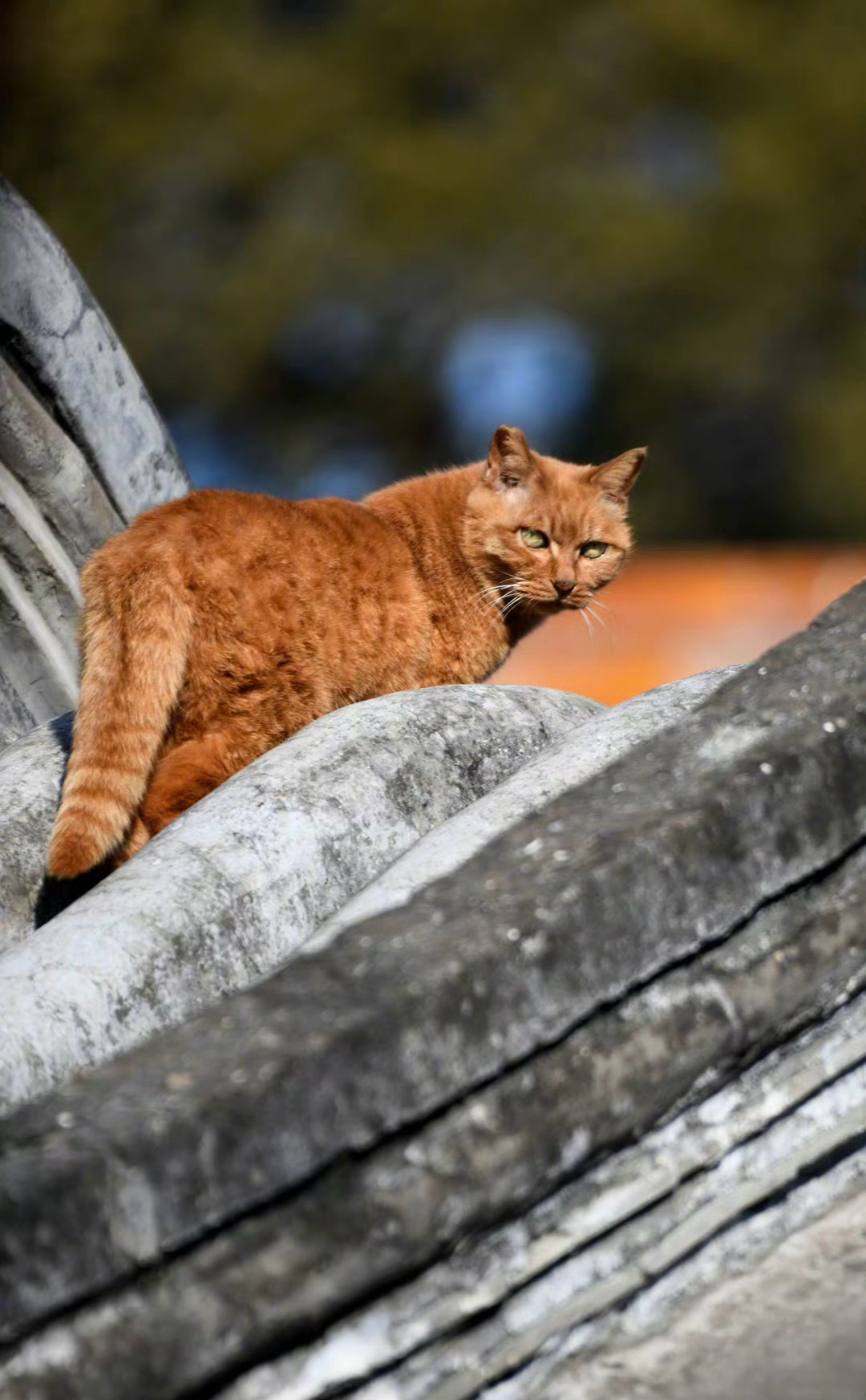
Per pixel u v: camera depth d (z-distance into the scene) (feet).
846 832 15.85
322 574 28.27
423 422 188.24
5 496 28.07
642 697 21.71
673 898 14.92
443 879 15.47
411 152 182.09
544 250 177.78
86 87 185.57
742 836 15.30
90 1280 12.45
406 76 188.34
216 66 185.98
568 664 77.00
